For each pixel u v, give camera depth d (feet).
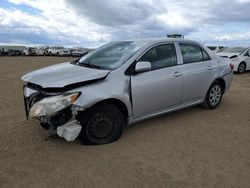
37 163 13.10
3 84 36.73
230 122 19.04
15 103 24.94
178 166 12.86
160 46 17.88
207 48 21.35
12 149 14.55
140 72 16.25
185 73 18.69
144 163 13.12
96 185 11.36
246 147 14.99
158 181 11.64
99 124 14.89
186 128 17.76
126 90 15.52
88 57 18.40
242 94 28.63
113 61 16.56
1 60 104.12
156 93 17.01
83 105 13.91
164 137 16.26
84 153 14.08
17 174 12.18
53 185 11.35
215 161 13.37
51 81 14.32
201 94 20.47
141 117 16.78
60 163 13.10
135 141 15.62
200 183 11.51
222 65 21.79
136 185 11.36
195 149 14.67
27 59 115.96
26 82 15.94
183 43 19.39
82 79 14.38
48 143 15.24
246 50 51.65
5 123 18.81
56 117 14.03
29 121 19.08
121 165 12.92
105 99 14.61
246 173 12.30
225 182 11.59
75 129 13.92
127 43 18.37
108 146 14.93
